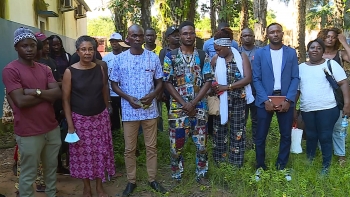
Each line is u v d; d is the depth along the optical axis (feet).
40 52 12.67
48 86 11.32
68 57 15.93
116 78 12.67
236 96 13.94
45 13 35.06
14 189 13.99
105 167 12.69
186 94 12.78
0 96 23.20
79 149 12.17
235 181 13.34
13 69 10.46
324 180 13.16
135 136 13.00
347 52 14.30
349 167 13.79
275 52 13.52
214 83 13.62
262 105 13.57
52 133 11.41
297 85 13.38
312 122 14.17
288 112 13.50
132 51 12.61
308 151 14.82
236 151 14.51
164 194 13.03
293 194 12.05
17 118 10.70
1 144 20.66
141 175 14.79
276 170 13.93
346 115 13.73
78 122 12.03
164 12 32.37
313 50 13.70
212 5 36.45
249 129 20.88
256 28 28.43
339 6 37.04
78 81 11.88
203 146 13.38
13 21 26.86
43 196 13.20
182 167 13.84
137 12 32.68
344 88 13.53
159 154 17.11
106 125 12.67
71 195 13.43
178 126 12.95
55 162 11.77
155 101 13.14
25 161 10.93
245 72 13.71
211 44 16.94
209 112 13.75
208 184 13.74
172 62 12.71
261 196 12.19
